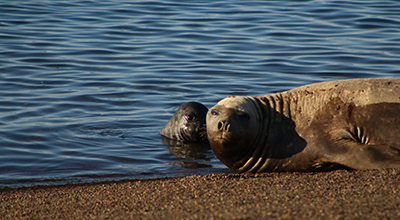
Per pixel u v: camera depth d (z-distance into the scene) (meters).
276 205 16.77
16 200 21.98
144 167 28.38
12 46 54.75
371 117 25.00
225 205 17.41
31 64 49.22
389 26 62.34
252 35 60.47
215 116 25.20
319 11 71.62
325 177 21.47
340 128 25.11
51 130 34.09
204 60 51.69
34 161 28.94
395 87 25.66
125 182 25.39
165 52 54.50
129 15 70.62
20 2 77.12
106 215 17.94
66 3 78.12
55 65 49.34
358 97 25.73
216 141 25.25
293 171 25.84
